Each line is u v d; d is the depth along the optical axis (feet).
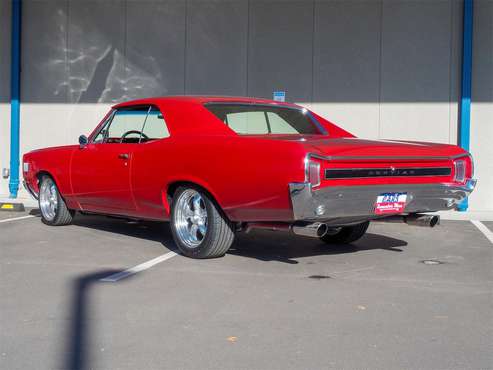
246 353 11.37
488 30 33.17
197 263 18.75
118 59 37.24
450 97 33.83
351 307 14.28
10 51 38.24
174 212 19.53
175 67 36.60
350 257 20.07
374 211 17.15
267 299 14.88
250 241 22.84
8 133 38.60
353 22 34.53
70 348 11.59
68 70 37.81
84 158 23.00
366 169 16.80
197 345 11.76
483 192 33.60
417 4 33.91
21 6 37.91
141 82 37.09
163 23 36.63
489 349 11.62
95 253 20.35
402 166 17.52
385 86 34.37
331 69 34.83
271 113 20.99
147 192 20.21
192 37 36.32
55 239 23.00
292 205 16.02
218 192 17.85
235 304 14.46
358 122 34.71
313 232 16.70
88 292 15.40
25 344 11.79
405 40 34.12
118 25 37.14
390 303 14.64
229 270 17.84
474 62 33.37
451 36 33.71
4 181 38.58
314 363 10.91
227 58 35.96
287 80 35.32
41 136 38.14
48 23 37.86
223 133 18.65
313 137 19.43
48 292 15.42
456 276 17.48
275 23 35.32
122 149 21.21
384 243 22.88
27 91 38.06
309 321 13.23
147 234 24.22
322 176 16.05
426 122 34.12
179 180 18.94
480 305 14.51
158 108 20.72
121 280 16.62
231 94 35.99
